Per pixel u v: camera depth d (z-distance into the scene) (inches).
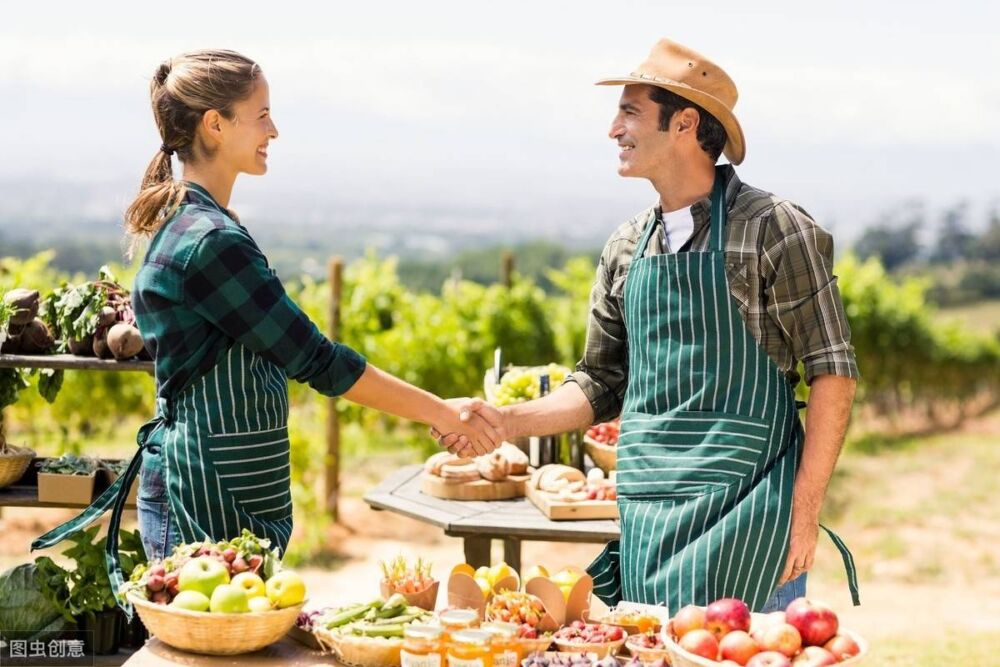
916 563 337.7
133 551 159.5
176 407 114.9
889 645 254.2
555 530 141.7
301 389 335.9
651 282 115.5
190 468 112.2
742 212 112.7
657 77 114.3
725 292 111.7
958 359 668.1
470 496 160.1
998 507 420.2
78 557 157.2
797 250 110.5
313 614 109.9
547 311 388.8
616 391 130.0
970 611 287.9
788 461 112.2
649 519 113.3
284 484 117.8
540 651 104.0
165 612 102.1
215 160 116.1
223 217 111.7
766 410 112.0
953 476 485.7
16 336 158.7
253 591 104.8
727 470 110.8
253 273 110.0
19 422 357.7
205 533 112.7
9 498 161.2
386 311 364.5
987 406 753.0
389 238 3705.7
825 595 303.4
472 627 102.1
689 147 114.9
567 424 128.4
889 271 2269.9
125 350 154.5
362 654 102.3
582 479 155.9
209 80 113.5
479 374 365.4
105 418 360.2
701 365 112.6
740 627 93.4
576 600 112.7
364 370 117.3
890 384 619.8
